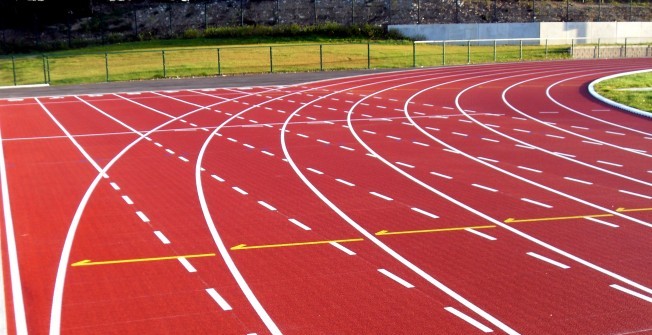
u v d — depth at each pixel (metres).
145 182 16.67
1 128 25.89
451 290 9.60
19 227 13.16
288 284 9.90
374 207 14.13
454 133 23.25
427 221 13.08
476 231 12.41
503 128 24.16
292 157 19.50
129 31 66.31
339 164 18.50
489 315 8.73
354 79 41.91
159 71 48.19
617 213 13.53
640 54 59.91
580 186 15.86
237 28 63.69
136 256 11.27
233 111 29.41
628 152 19.78
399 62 51.47
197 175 17.31
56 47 63.75
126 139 22.97
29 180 17.22
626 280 9.91
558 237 12.01
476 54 56.28
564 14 68.50
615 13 69.56
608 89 33.44
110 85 42.56
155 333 8.34
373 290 9.62
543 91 34.31
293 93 35.53
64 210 14.30
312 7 67.94
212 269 10.59
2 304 9.34
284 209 14.04
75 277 10.35
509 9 68.25
